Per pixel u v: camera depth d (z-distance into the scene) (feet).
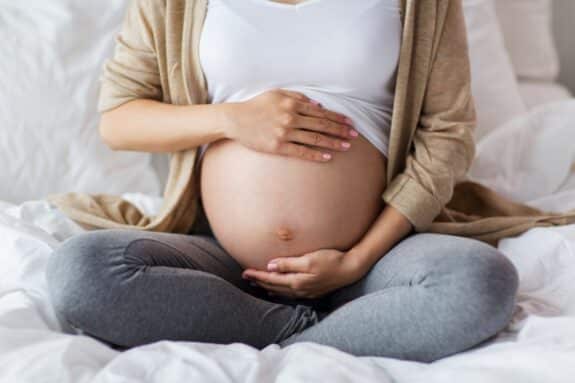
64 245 3.35
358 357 3.19
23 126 4.97
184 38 4.06
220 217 4.02
